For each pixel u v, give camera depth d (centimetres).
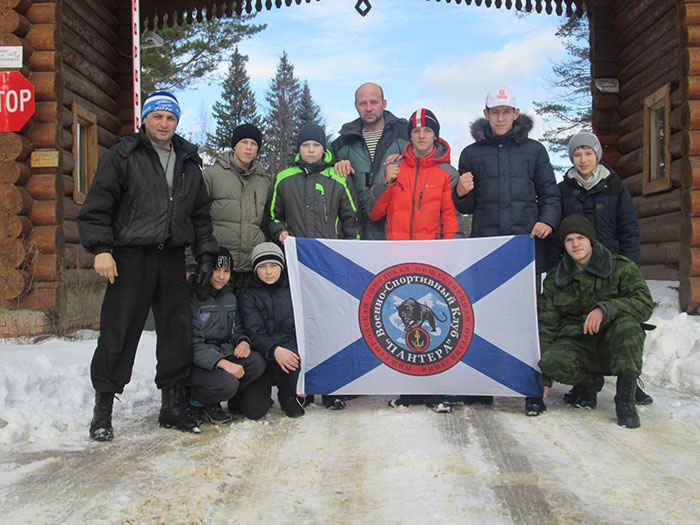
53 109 684
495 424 390
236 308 423
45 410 392
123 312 364
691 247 688
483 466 310
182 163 380
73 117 787
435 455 328
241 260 477
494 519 250
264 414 418
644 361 555
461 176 457
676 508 259
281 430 387
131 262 367
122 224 362
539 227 444
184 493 277
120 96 982
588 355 416
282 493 280
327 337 440
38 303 665
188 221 381
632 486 283
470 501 267
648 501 266
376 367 438
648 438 357
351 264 446
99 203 351
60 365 508
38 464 319
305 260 446
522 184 465
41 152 677
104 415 367
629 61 960
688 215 691
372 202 490
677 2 707
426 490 281
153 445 355
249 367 404
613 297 412
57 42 693
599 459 320
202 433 382
